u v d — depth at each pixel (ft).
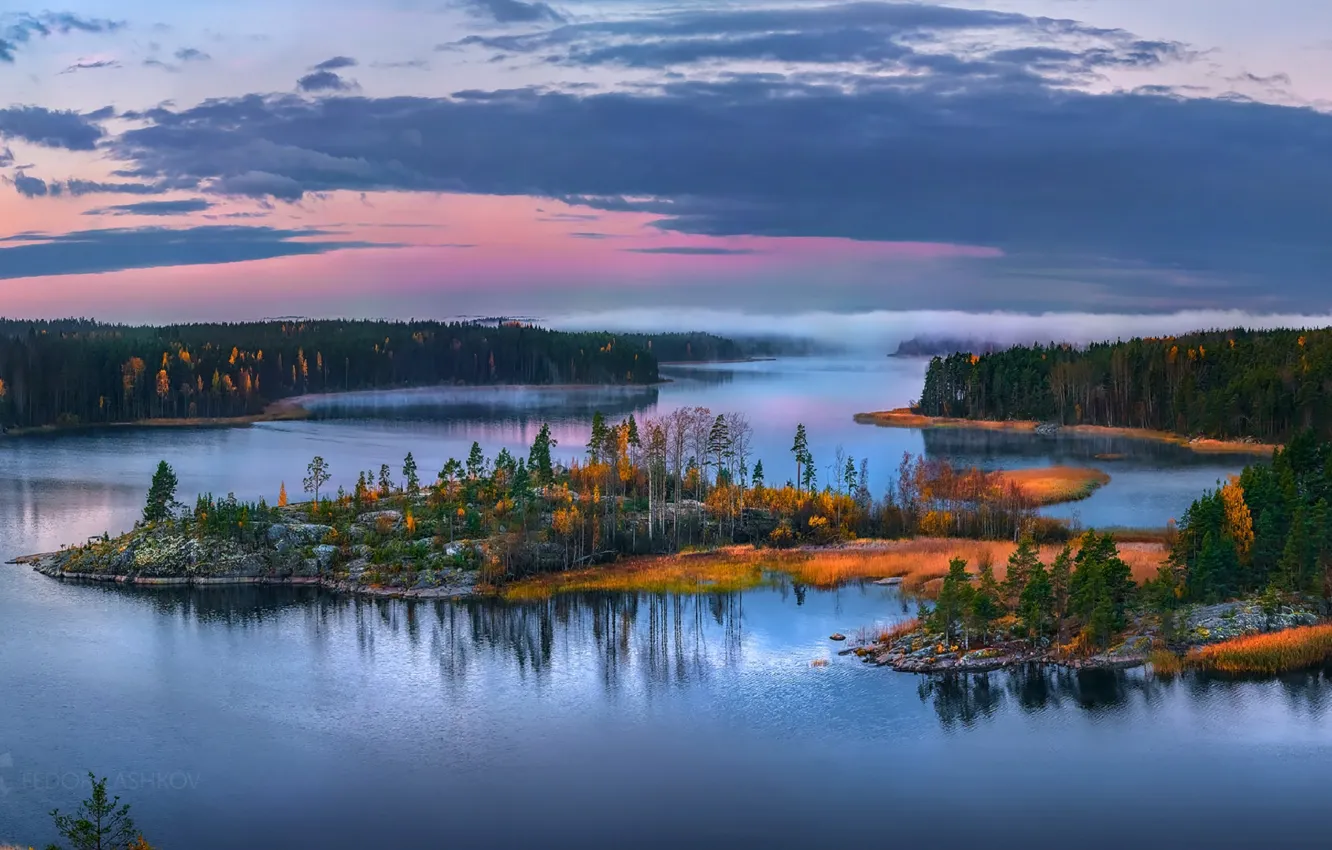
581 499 513.04
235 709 301.02
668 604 395.55
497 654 343.87
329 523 477.77
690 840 232.94
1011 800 246.88
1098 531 495.41
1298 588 345.72
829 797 250.16
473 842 232.32
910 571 425.28
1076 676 309.83
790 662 331.77
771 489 545.85
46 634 363.56
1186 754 264.72
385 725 290.35
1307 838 229.45
